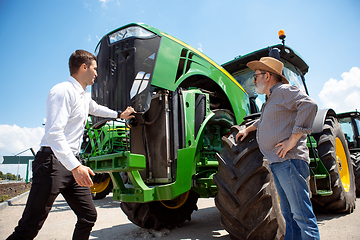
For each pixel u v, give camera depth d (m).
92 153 6.91
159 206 3.08
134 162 2.10
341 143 4.30
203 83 3.44
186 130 2.80
